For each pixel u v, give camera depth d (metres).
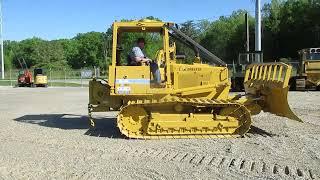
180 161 9.07
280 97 11.66
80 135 12.43
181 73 12.28
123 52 12.51
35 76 47.72
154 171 8.27
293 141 11.09
